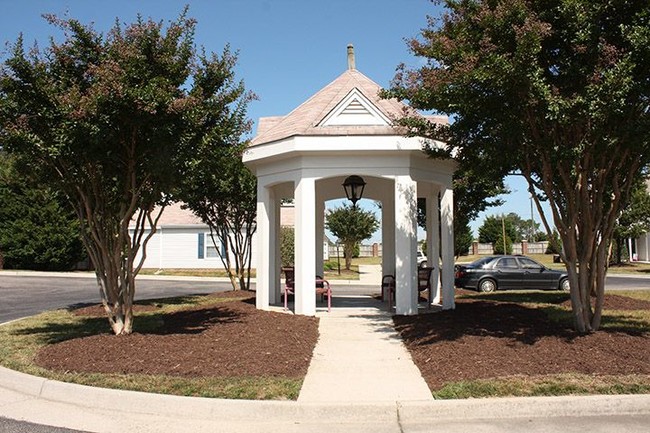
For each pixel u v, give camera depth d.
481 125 8.12
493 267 19.77
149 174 8.10
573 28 7.02
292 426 5.16
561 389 5.66
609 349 6.98
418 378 6.39
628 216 29.05
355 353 7.68
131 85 7.21
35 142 7.12
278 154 11.07
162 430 5.04
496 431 4.93
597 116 6.65
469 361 6.73
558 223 8.09
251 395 5.64
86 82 7.68
